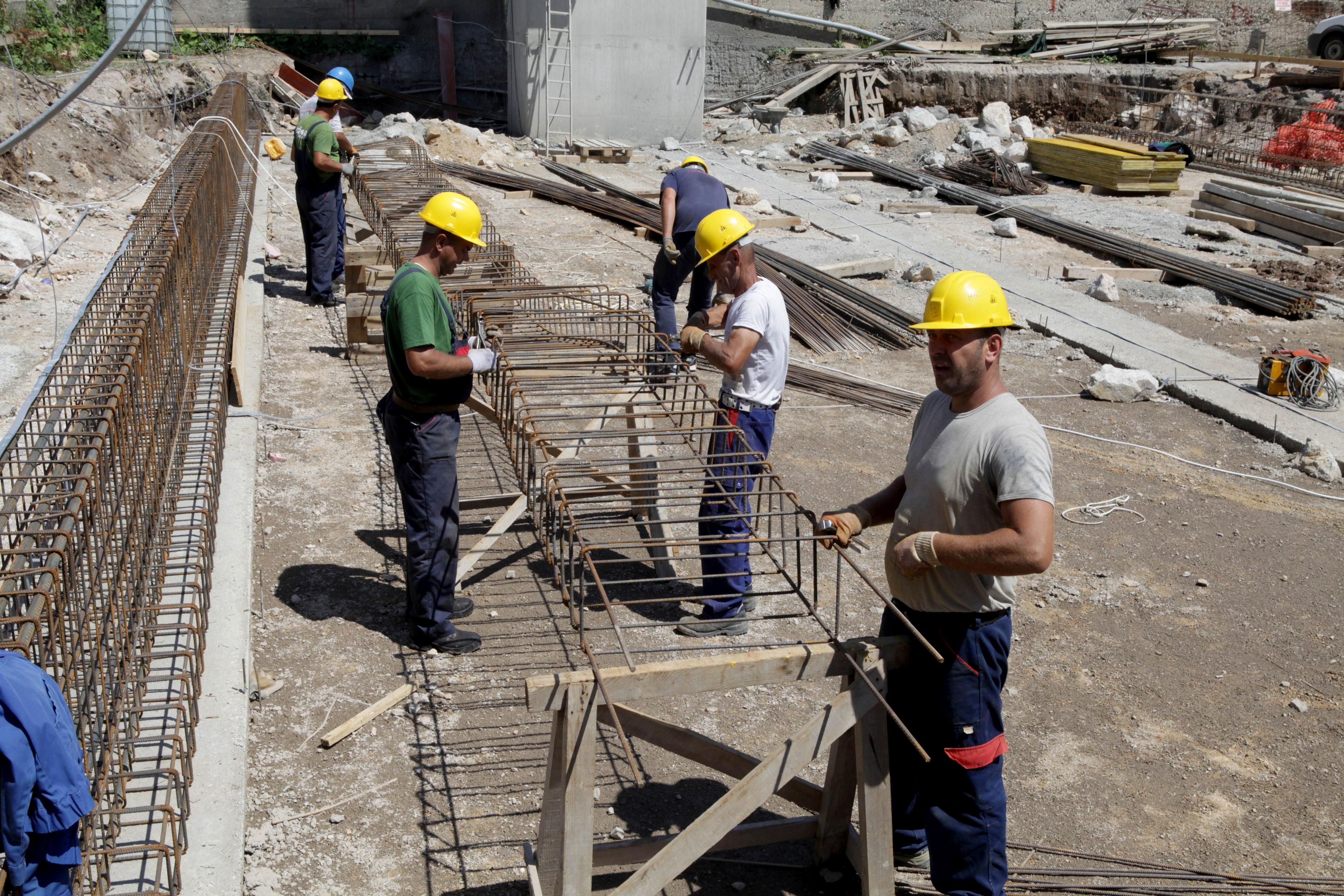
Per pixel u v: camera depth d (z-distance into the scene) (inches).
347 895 137.6
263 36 877.2
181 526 204.1
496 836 150.0
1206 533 260.8
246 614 190.4
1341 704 192.7
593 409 247.3
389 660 189.8
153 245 241.6
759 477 152.9
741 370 191.8
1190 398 349.7
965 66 917.8
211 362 274.4
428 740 169.3
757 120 920.3
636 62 815.7
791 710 185.8
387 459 271.1
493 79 941.2
